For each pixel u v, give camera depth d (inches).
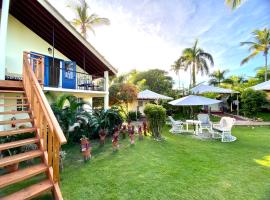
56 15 350.0
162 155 262.2
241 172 200.8
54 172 138.1
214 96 915.4
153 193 156.9
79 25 812.0
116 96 677.9
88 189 162.6
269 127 526.9
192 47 1057.5
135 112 725.3
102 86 479.2
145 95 598.5
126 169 208.8
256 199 148.3
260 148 301.9
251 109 742.5
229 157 253.0
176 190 161.9
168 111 815.7
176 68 1090.1
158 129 381.7
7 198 118.3
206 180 181.3
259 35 1026.7
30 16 366.3
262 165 222.2
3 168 192.5
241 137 392.5
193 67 1058.7
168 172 200.5
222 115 923.4
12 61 357.7
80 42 398.9
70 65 443.8
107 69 466.3
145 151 282.4
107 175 192.2
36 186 134.5
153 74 1064.8
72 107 314.0
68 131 302.4
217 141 354.3
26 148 215.8
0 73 252.5
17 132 158.9
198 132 439.8
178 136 403.9
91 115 371.9
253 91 737.6
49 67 411.2
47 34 401.1
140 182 176.7
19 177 126.3
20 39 372.2
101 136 325.4
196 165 221.8
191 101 416.8
